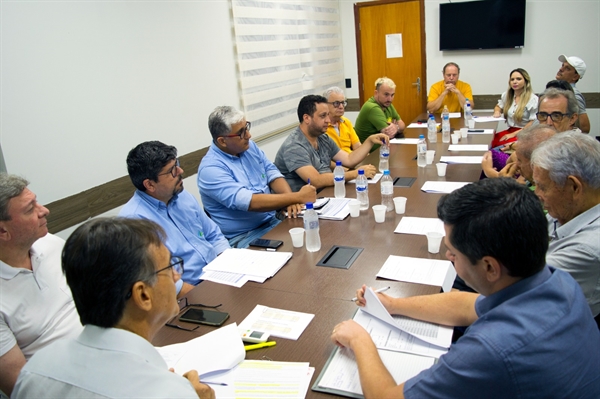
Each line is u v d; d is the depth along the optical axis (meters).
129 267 0.85
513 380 0.81
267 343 1.30
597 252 1.26
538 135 1.90
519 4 5.44
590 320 0.92
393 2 6.23
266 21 4.97
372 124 4.45
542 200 1.43
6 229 1.45
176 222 2.15
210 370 1.19
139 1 3.39
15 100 2.62
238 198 2.53
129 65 3.34
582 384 0.85
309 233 1.93
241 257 1.92
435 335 1.25
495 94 5.95
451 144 3.82
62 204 2.92
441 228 2.03
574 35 5.34
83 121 3.03
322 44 6.18
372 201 2.52
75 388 0.82
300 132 3.19
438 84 5.55
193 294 1.64
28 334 1.51
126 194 3.39
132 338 0.87
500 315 0.87
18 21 2.61
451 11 5.83
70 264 0.85
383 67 6.58
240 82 4.60
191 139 4.00
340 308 1.46
